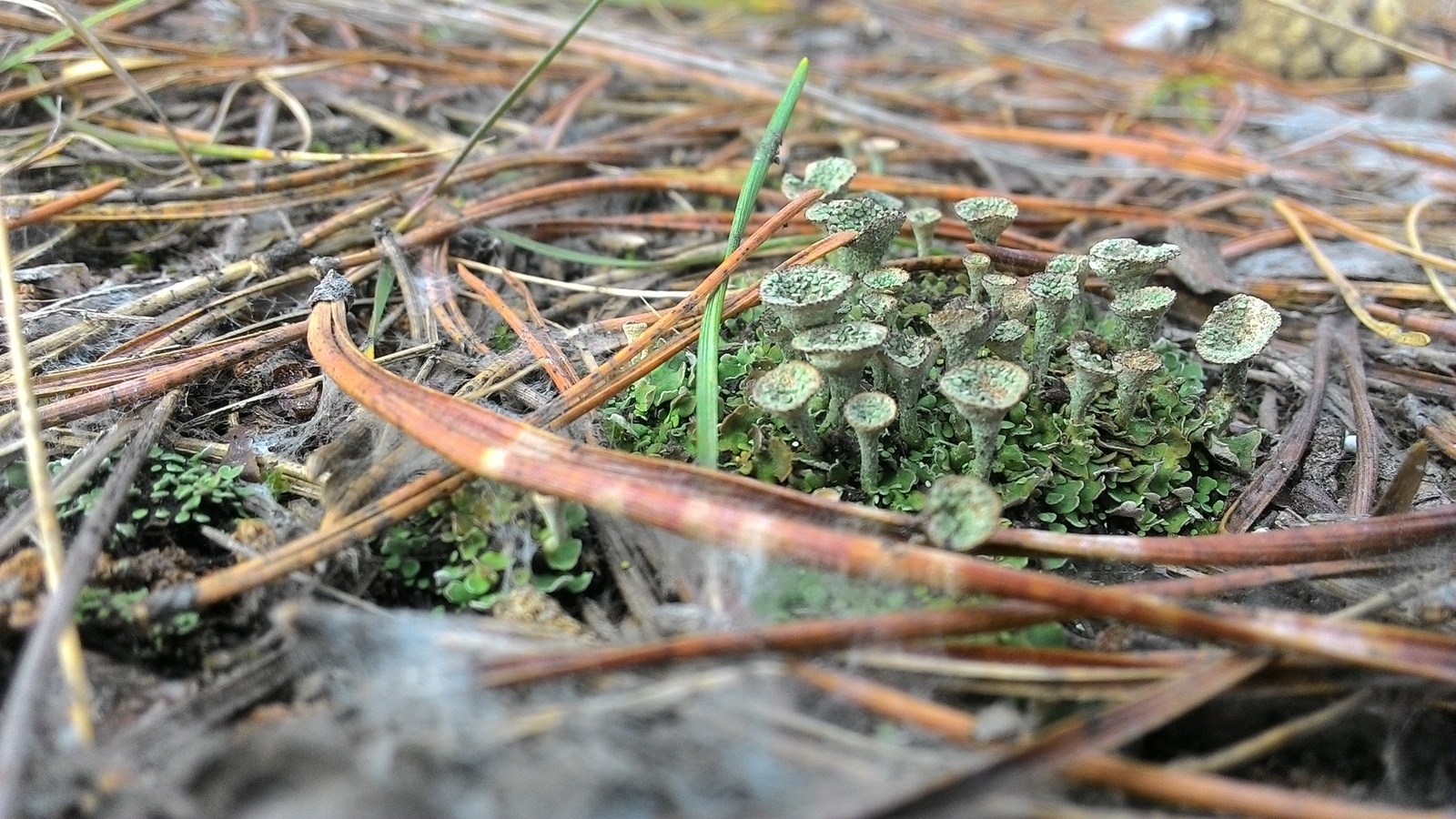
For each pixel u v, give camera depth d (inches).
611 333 6.3
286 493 5.6
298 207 7.2
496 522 5.4
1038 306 5.8
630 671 4.8
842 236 6.0
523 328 6.2
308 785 4.5
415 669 4.8
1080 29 12.7
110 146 7.3
